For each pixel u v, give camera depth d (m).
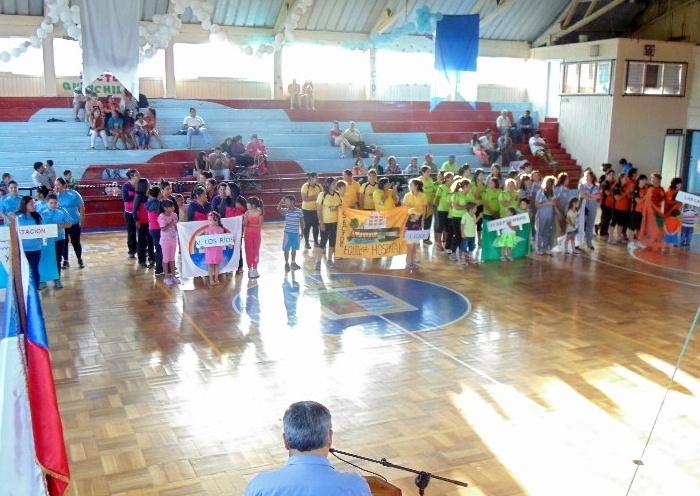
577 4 25.58
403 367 8.52
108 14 12.43
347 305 11.12
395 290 12.05
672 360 8.87
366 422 7.04
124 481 5.90
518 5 25.39
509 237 14.24
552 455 6.41
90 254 14.77
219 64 25.05
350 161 21.88
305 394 7.71
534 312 10.87
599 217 20.20
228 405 7.41
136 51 12.70
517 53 27.19
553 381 8.14
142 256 13.58
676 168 25.23
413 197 13.60
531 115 27.39
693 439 6.77
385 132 24.20
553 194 15.03
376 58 26.58
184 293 11.73
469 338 9.61
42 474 3.40
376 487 4.13
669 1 25.17
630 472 6.15
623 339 9.64
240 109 23.11
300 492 2.71
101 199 18.12
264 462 6.25
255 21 23.92
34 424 3.39
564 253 15.28
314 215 13.62
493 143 23.95
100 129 19.78
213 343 9.30
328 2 23.66
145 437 6.69
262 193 19.88
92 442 6.58
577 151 25.31
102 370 8.35
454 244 14.25
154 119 20.61
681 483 5.99
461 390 7.84
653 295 11.95
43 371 3.45
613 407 7.45
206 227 12.27
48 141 19.64
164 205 12.24
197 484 5.87
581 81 24.95
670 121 24.61
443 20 20.06
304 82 24.58
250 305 11.06
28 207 10.97
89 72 12.55
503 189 15.45
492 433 6.82
